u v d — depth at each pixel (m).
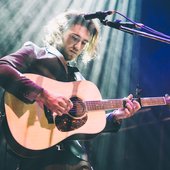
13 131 3.22
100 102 3.81
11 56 3.40
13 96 3.29
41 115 3.37
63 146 3.46
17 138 3.21
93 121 3.70
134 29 3.98
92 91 3.80
